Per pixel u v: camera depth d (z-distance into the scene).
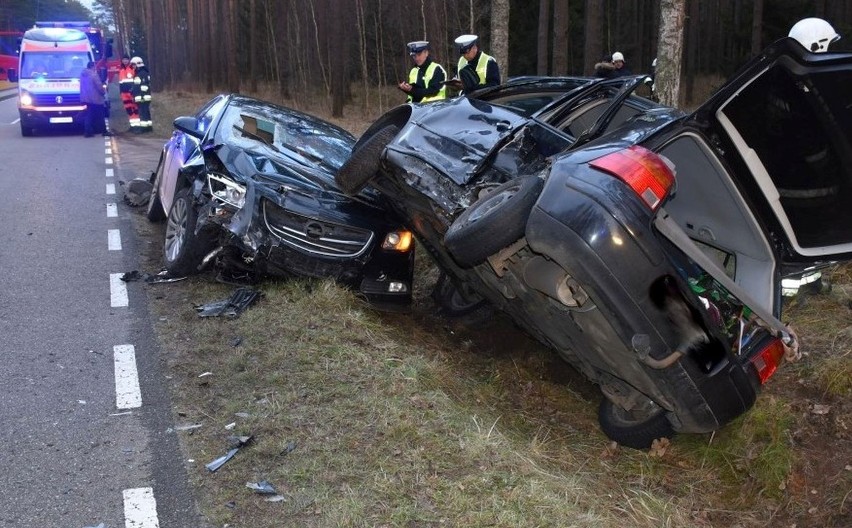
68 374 4.54
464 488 3.49
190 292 5.97
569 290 3.76
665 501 4.06
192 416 4.09
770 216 4.14
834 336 5.23
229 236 5.70
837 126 3.80
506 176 4.76
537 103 5.85
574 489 3.74
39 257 6.93
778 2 27.84
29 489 3.42
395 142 5.40
